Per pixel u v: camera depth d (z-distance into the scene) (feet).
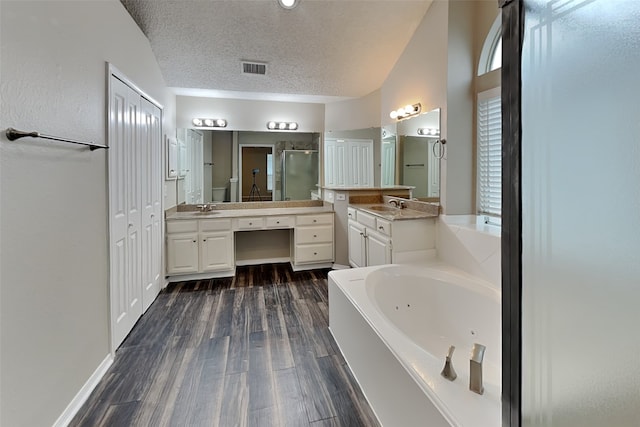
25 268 4.32
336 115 14.65
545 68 2.42
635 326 1.82
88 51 5.93
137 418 5.25
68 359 5.29
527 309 2.64
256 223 12.88
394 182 12.22
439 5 9.05
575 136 2.18
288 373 6.47
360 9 9.32
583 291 2.14
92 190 6.10
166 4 8.55
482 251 7.64
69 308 5.33
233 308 9.73
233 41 10.11
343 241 13.73
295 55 10.98
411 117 10.82
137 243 8.68
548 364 2.44
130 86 7.98
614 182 1.92
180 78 11.79
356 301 6.48
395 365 4.64
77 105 5.57
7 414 3.99
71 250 5.41
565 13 2.23
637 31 1.78
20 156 4.23
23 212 4.28
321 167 15.11
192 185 13.93
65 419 5.13
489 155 8.67
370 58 11.44
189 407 5.50
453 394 3.81
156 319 8.94
